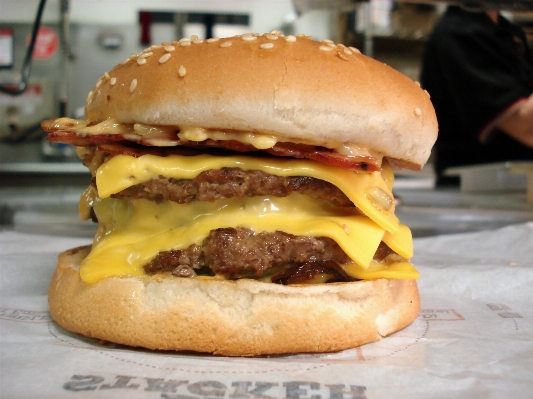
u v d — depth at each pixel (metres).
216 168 0.14
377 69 0.15
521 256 0.26
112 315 0.14
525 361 0.13
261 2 0.68
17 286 0.20
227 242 0.14
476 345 0.15
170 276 0.14
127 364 0.13
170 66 0.14
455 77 0.52
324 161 0.14
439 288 0.21
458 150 0.59
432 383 0.12
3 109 0.64
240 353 0.14
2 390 0.11
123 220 0.16
